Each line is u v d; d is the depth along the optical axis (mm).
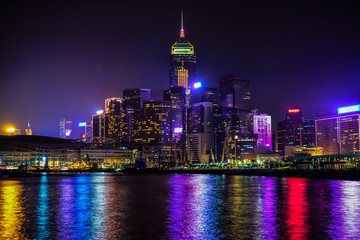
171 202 98562
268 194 118312
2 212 80500
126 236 57281
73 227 63781
